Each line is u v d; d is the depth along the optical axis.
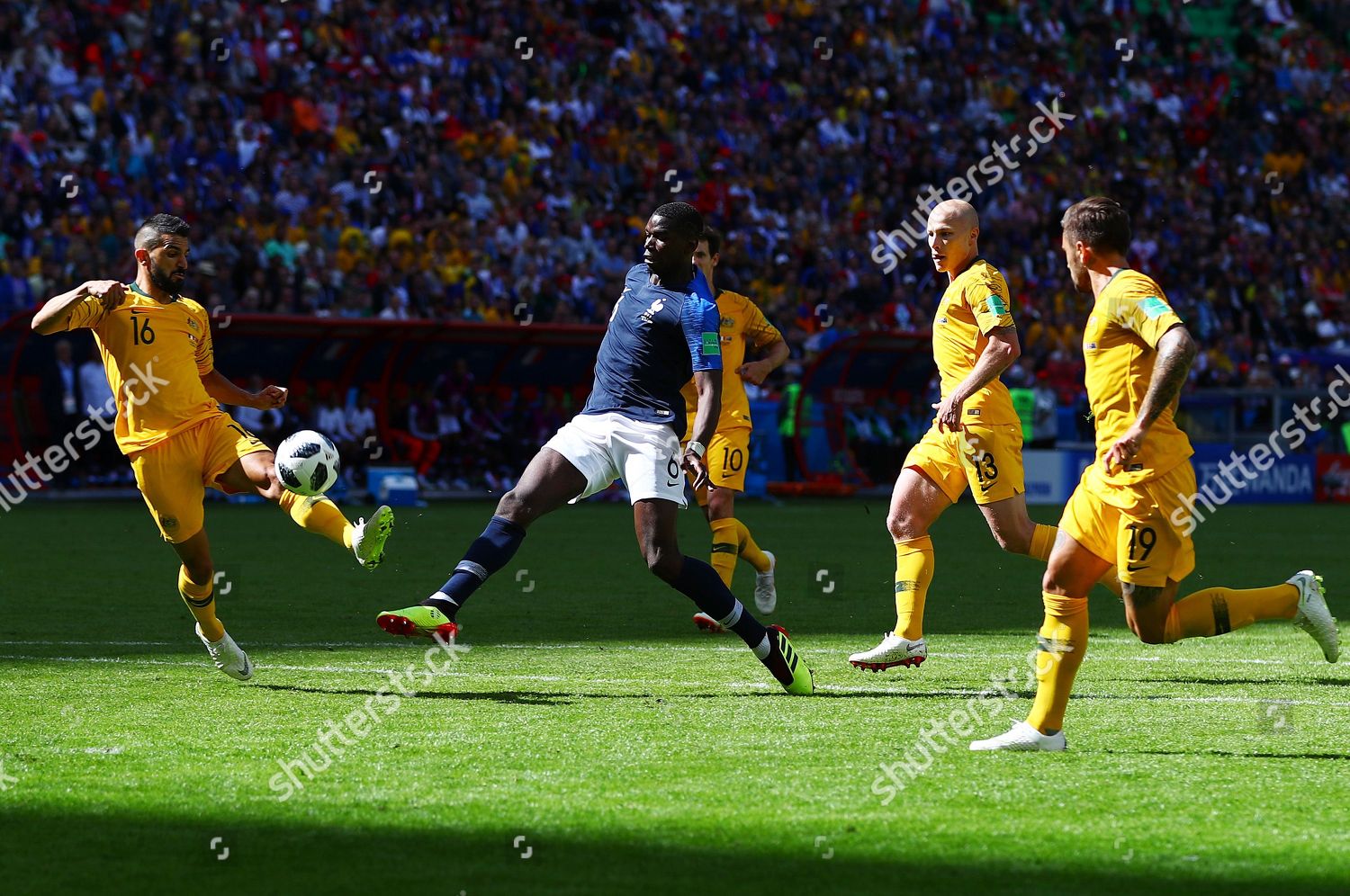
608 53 59.50
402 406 44.44
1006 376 51.41
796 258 55.00
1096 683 12.54
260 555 25.56
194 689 11.80
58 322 11.88
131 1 50.72
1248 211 67.38
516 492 11.88
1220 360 59.91
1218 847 7.12
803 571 23.91
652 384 11.94
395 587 20.59
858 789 8.28
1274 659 14.02
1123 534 9.77
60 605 18.03
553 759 9.05
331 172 49.38
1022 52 69.94
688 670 13.10
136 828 7.45
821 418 48.34
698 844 7.16
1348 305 65.88
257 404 13.25
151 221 12.45
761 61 62.94
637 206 55.56
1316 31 80.69
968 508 43.69
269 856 6.96
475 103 54.34
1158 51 74.00
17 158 43.47
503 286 48.41
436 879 6.62
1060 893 6.43
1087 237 9.98
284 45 51.59
